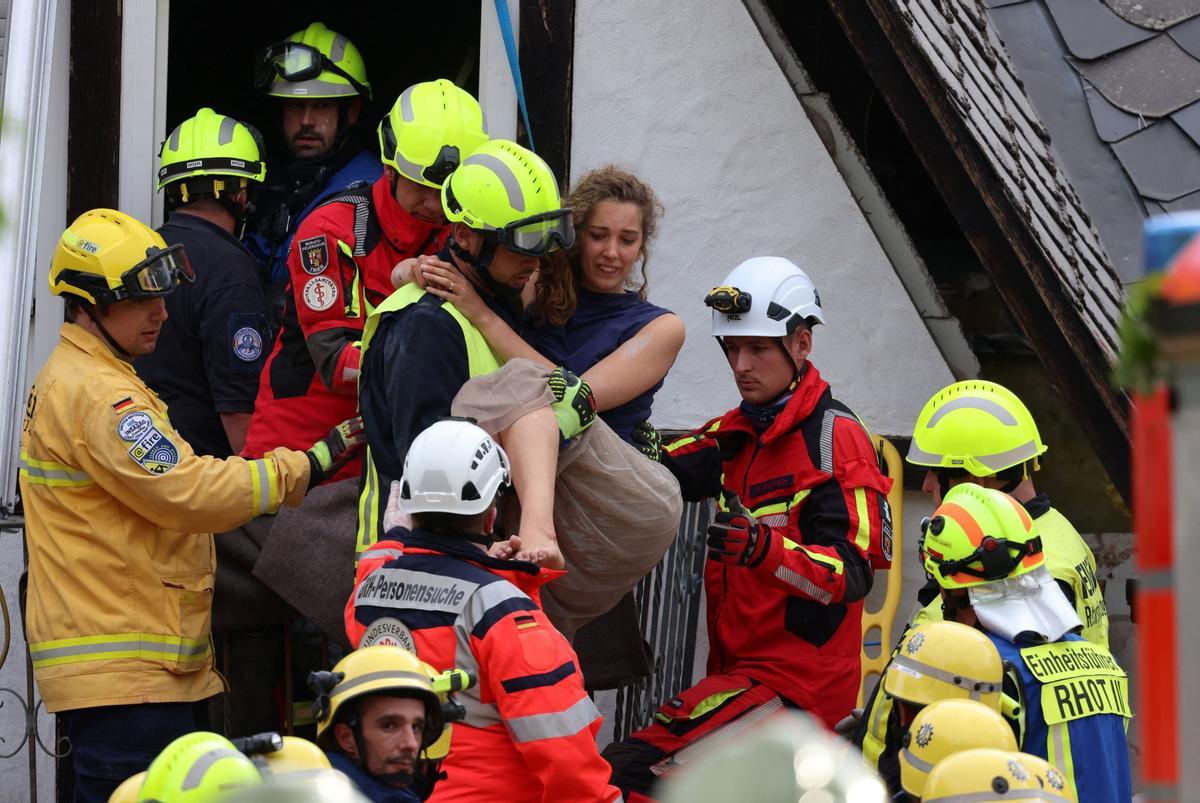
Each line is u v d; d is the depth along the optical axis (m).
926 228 19.23
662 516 12.05
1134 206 15.90
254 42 21.08
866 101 19.00
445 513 9.92
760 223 17.06
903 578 17.27
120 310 12.12
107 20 16.25
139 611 12.19
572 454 11.55
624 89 16.77
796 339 13.80
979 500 11.48
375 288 13.28
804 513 13.68
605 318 12.72
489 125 16.78
